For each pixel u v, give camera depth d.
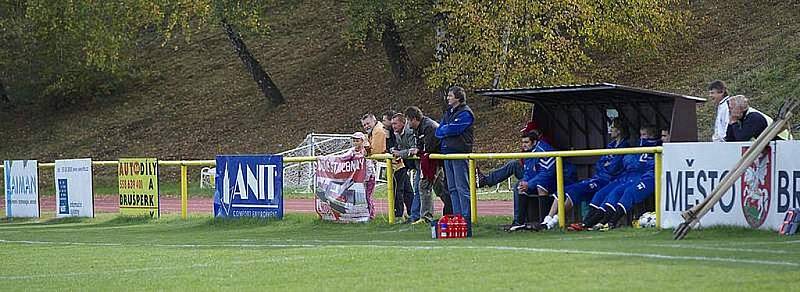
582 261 33.44
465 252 38.06
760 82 110.62
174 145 146.88
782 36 119.31
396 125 58.66
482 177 56.38
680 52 124.81
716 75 116.31
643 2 117.12
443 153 55.16
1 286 34.31
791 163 41.62
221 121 150.38
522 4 112.94
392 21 138.00
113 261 41.78
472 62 114.50
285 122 143.75
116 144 152.38
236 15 138.88
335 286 30.11
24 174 78.69
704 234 42.91
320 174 60.72
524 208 52.25
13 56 169.50
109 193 127.50
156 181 69.44
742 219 43.50
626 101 52.53
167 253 44.59
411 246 42.69
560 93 52.22
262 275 33.81
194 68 170.88
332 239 50.66
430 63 138.62
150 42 183.12
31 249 49.88
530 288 27.88
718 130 50.44
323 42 165.88
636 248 37.25
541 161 51.47
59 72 168.38
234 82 162.38
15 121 170.50
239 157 63.84
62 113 169.00
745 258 32.75
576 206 50.91
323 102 146.00
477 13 113.69
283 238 52.75
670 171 45.97
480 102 131.62
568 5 113.31
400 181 59.72
